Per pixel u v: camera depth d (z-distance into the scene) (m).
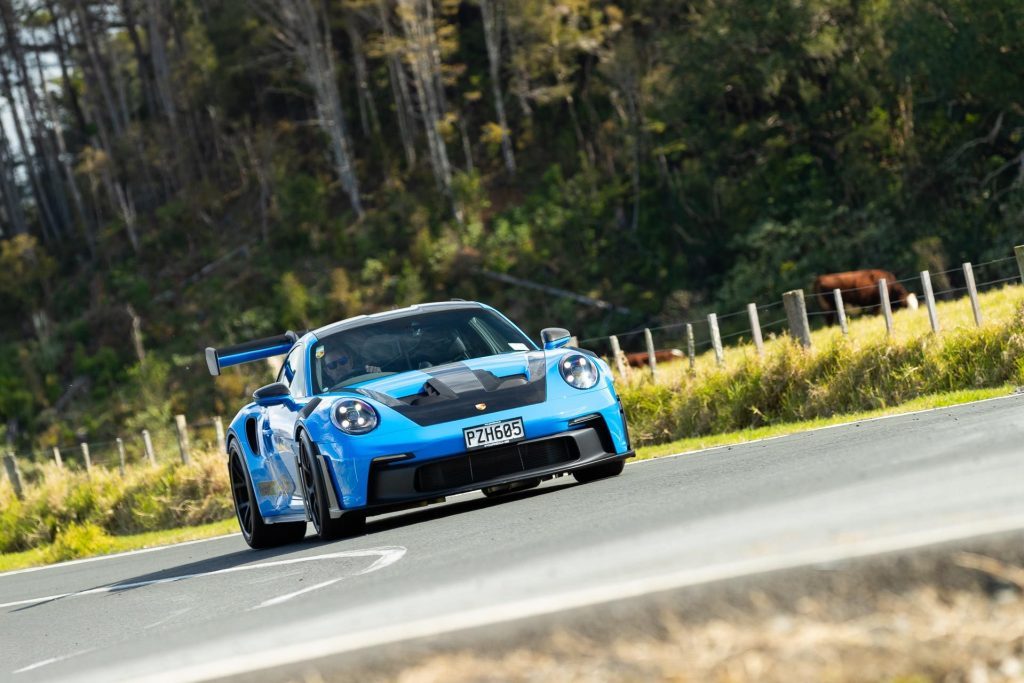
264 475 27.61
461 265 175.25
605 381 25.06
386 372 25.73
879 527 11.13
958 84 131.62
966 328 39.75
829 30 146.62
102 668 12.87
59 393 184.12
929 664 7.59
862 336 44.50
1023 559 9.12
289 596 16.02
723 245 158.25
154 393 174.62
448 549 17.41
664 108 157.88
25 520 54.62
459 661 9.05
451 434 23.05
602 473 25.97
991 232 130.00
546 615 9.62
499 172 199.12
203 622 15.41
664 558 11.66
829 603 8.94
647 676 8.02
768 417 42.34
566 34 188.75
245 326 184.75
